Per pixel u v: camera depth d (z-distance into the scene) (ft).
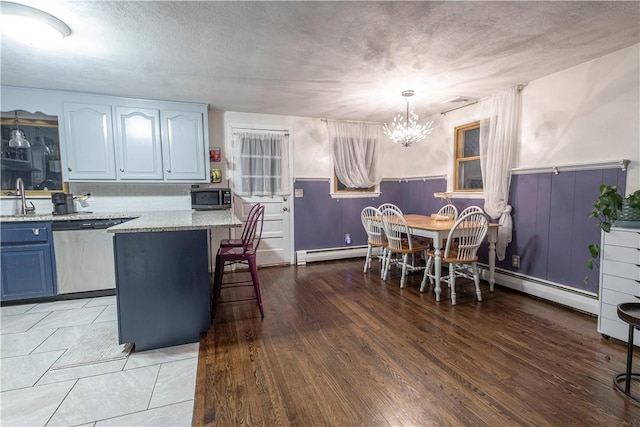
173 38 7.22
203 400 5.58
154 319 7.40
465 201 13.37
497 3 5.98
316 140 15.56
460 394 5.67
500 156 11.10
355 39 7.40
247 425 4.99
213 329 8.34
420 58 8.51
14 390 5.91
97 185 12.41
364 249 16.66
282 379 6.16
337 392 5.76
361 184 16.24
